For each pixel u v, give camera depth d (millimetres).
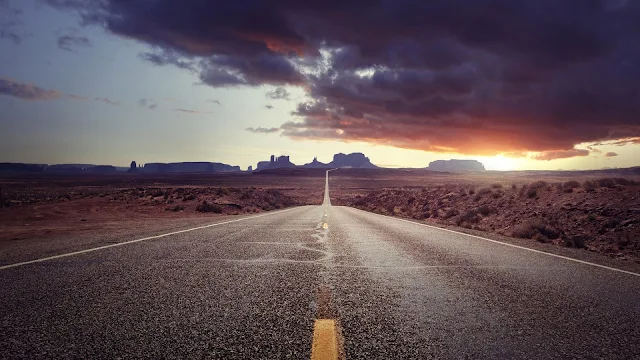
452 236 9523
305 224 12461
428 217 20297
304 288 3912
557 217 12875
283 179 172000
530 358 2242
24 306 3154
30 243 7367
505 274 4844
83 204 23234
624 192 12953
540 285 4246
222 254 6047
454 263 5613
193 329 2629
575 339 2578
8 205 24188
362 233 9906
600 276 4832
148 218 16312
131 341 2398
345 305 3305
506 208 16344
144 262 5270
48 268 4785
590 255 6734
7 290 3684
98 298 3416
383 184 129250
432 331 2678
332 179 174750
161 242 7410
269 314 3000
